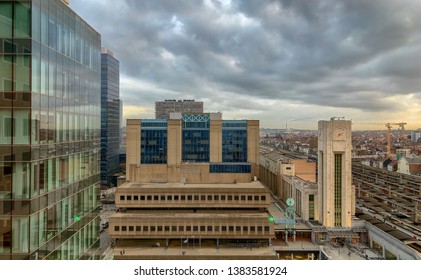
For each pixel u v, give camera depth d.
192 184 152.25
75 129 35.75
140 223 114.19
